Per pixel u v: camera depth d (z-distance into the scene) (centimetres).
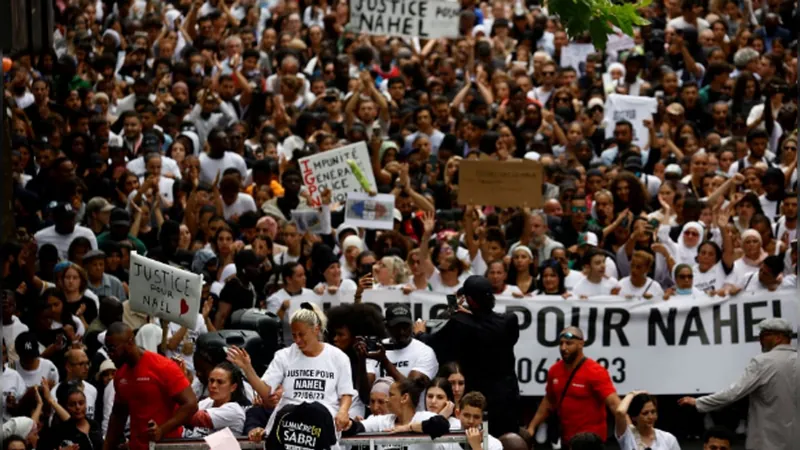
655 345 2127
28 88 3028
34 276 2148
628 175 2547
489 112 3222
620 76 3497
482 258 2334
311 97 3334
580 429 1880
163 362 1594
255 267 2120
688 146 2992
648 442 1838
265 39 3719
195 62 3462
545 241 2395
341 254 2425
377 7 3072
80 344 1850
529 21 3931
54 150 2711
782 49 3616
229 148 2848
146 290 1814
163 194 2689
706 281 2258
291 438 1326
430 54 3766
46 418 1828
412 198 2523
